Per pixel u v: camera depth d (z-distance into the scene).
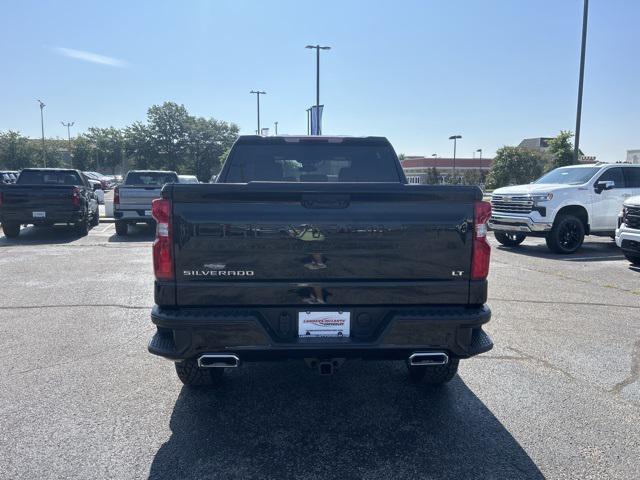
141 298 7.20
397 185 3.26
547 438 3.44
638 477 2.99
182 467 3.07
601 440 3.42
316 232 3.23
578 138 19.36
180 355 3.20
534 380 4.45
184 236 3.18
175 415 3.76
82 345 5.24
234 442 3.38
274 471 3.04
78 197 13.87
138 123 82.38
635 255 9.70
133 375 4.49
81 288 7.83
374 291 3.29
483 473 3.03
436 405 3.96
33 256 11.02
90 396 4.06
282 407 3.93
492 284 8.38
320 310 3.28
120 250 11.99
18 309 6.60
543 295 7.61
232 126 85.94
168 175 17.02
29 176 15.20
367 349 3.26
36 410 3.80
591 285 8.35
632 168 12.35
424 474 3.02
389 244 3.28
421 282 3.32
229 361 3.22
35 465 3.07
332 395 4.16
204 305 3.24
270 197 3.20
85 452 3.23
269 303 3.25
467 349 3.35
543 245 13.48
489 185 48.56
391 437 3.46
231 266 3.22
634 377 4.52
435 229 3.30
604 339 5.56
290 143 4.96
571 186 11.73
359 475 3.01
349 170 5.10
